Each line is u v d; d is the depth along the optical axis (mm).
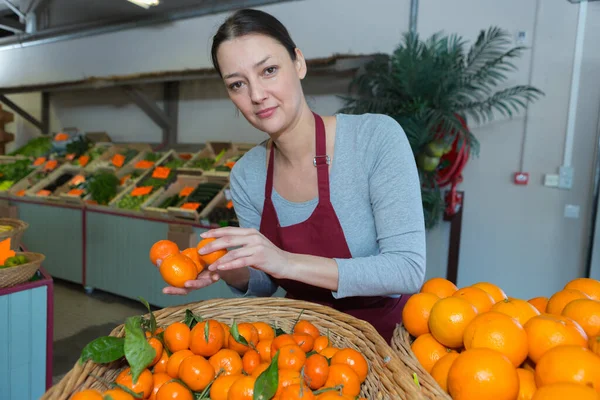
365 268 978
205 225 3406
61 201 4348
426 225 3105
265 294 1307
